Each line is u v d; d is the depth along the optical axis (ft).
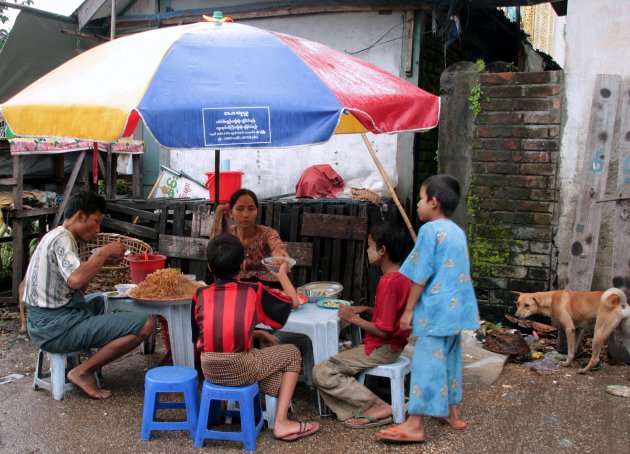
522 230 17.46
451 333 10.66
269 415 11.74
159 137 10.03
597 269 16.72
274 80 10.72
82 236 13.11
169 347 15.03
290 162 22.70
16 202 19.62
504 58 31.94
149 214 20.63
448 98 17.97
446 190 10.99
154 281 13.26
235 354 10.79
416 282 10.78
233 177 18.83
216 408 11.80
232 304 10.94
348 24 21.68
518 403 13.01
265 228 14.25
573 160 16.83
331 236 17.75
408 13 20.68
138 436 11.45
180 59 11.07
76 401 13.02
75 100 10.68
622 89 15.87
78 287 12.41
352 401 11.91
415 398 10.92
